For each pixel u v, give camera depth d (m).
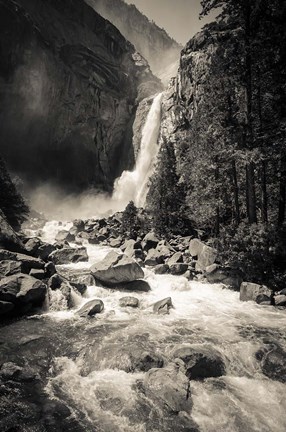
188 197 25.97
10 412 5.95
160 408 6.16
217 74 19.03
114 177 75.75
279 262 14.62
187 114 48.66
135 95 87.69
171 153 29.78
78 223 32.09
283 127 14.31
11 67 55.72
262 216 17.03
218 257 17.12
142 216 32.00
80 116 68.56
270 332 10.08
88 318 10.88
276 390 7.03
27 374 7.24
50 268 13.73
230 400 6.57
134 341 9.09
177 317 11.27
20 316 10.84
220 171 20.78
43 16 74.88
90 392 6.68
